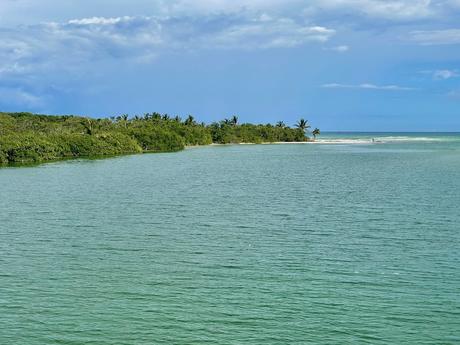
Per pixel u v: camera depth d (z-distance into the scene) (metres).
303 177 86.94
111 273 32.28
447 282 29.91
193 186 75.44
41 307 26.84
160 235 42.44
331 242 39.44
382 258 34.88
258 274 31.77
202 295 28.30
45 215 51.69
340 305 26.70
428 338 23.19
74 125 189.25
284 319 25.16
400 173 91.00
